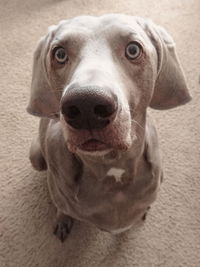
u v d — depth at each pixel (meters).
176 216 0.35
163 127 0.40
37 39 0.49
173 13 0.50
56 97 0.24
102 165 0.25
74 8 0.52
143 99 0.22
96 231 0.35
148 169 0.26
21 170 0.39
